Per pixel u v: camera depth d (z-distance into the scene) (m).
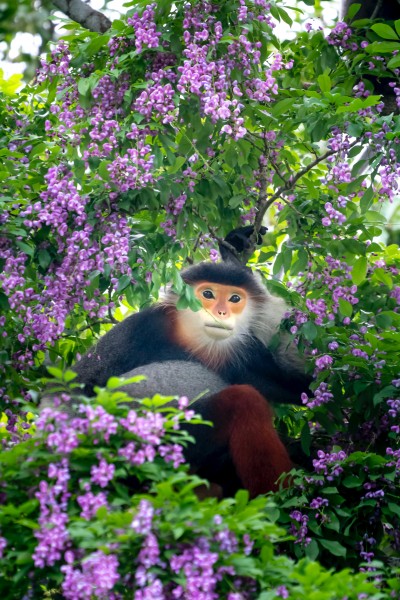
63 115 10.65
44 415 7.32
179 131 10.59
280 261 11.36
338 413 10.45
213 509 6.93
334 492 9.35
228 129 9.96
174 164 10.34
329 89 10.58
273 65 10.74
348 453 10.73
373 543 9.59
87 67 11.09
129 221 10.55
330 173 10.27
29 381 10.66
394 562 9.62
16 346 10.84
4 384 10.55
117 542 6.72
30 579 7.30
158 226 11.22
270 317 11.34
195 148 10.48
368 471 9.73
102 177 9.98
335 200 11.09
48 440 7.15
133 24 10.55
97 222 10.00
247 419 9.55
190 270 11.34
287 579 7.12
